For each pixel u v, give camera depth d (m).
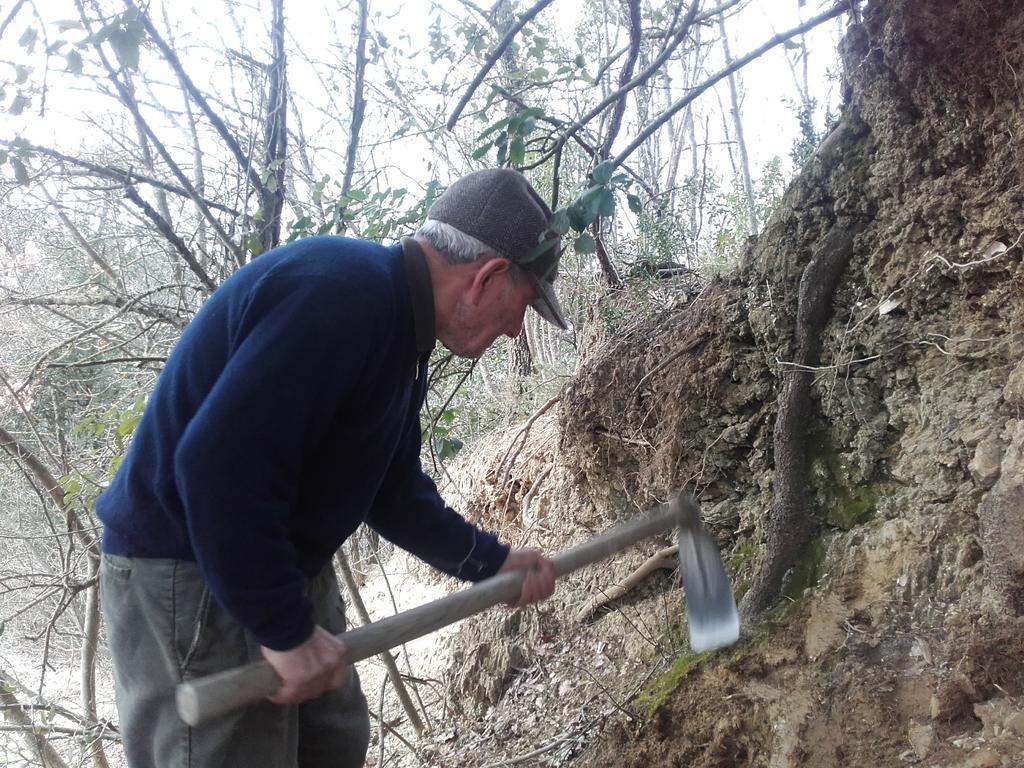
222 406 1.37
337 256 1.52
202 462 1.36
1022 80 2.15
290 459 1.43
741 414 2.98
